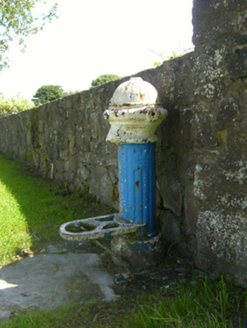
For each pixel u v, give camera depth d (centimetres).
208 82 212
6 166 838
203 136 219
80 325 190
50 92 2931
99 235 235
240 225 198
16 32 840
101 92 404
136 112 236
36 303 218
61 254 297
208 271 224
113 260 271
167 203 295
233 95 196
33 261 284
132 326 180
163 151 292
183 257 272
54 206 442
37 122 710
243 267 199
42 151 690
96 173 450
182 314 185
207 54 210
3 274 262
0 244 312
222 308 181
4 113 1628
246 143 190
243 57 187
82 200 470
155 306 187
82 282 245
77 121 494
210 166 215
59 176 598
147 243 256
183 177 268
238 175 196
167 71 276
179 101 264
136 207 258
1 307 214
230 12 193
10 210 412
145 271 255
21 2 772
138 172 254
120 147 259
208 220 220
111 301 215
